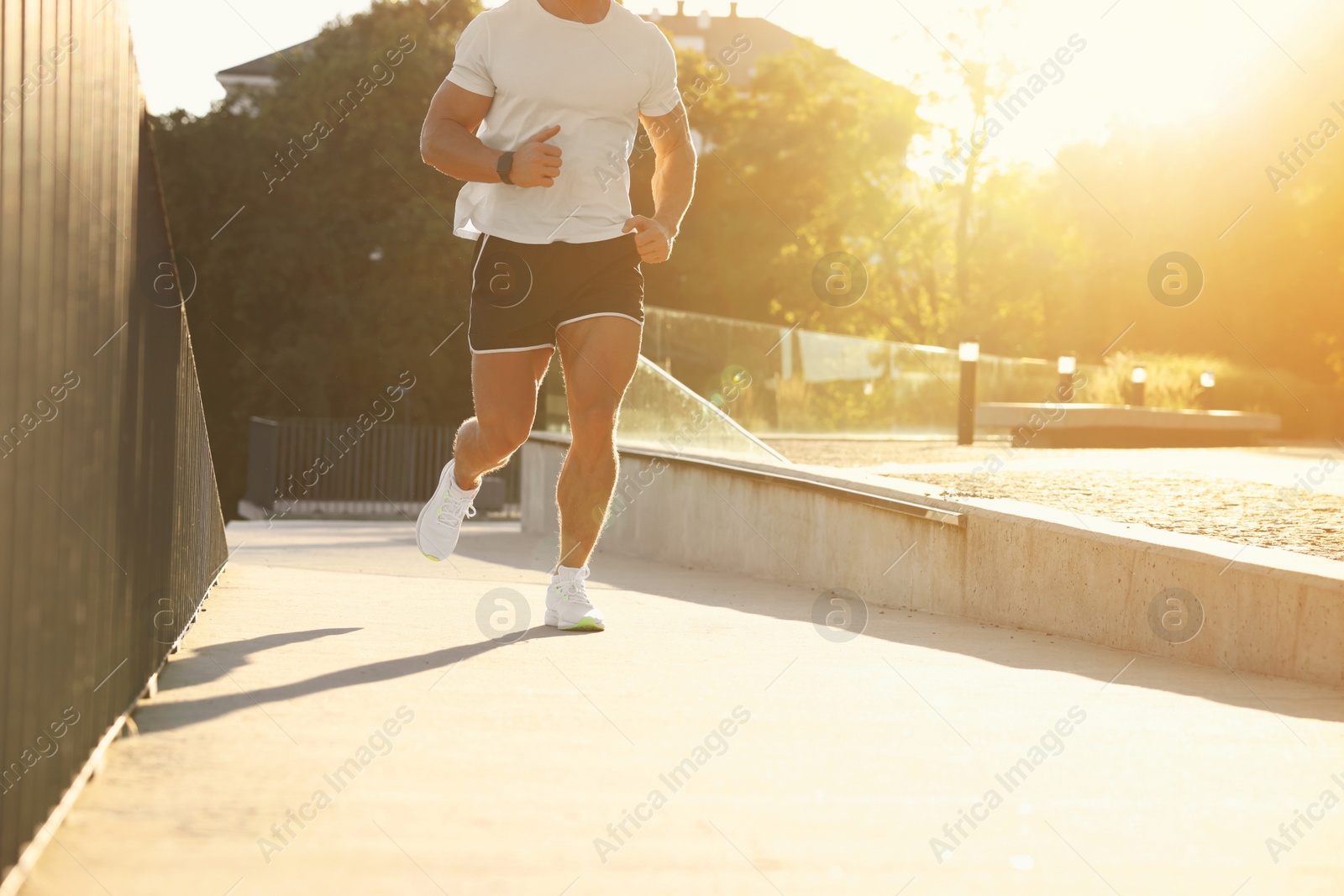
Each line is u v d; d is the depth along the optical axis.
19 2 1.90
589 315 4.43
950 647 4.82
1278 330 30.78
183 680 3.23
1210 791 2.35
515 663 3.67
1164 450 15.78
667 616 5.44
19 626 1.85
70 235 2.27
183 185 32.03
